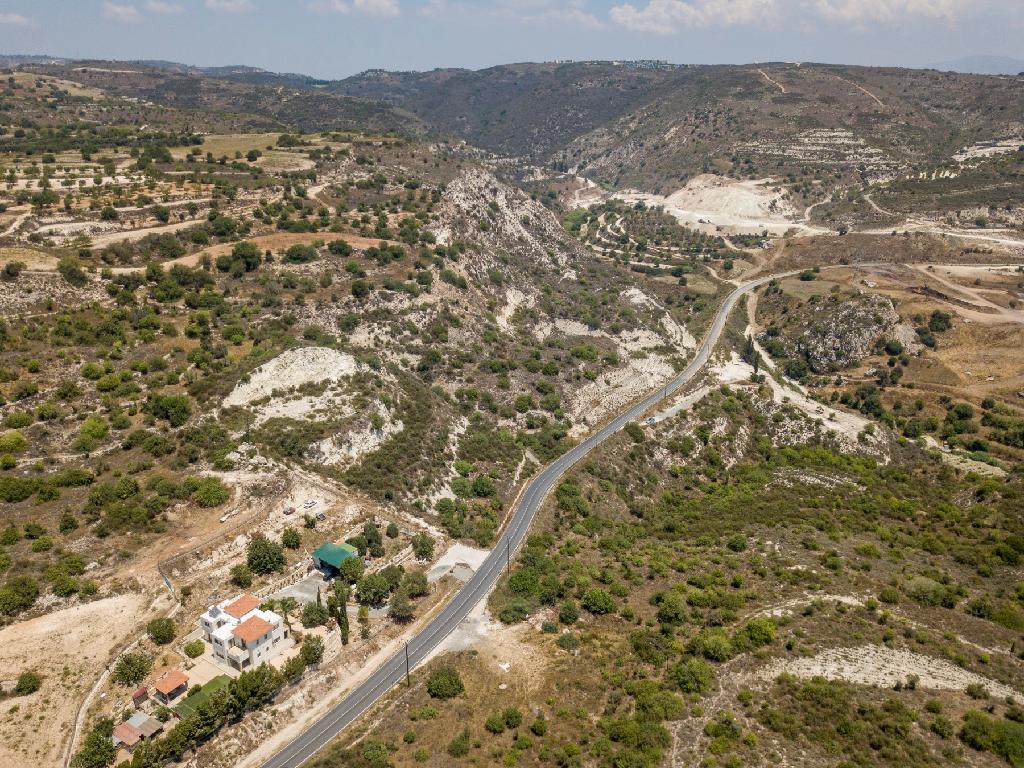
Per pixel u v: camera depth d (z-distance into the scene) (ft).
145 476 313.73
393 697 247.29
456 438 421.18
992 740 202.80
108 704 228.63
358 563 292.40
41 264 447.83
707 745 209.15
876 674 234.99
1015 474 452.76
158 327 426.10
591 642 268.82
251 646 245.24
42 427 331.98
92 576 263.08
